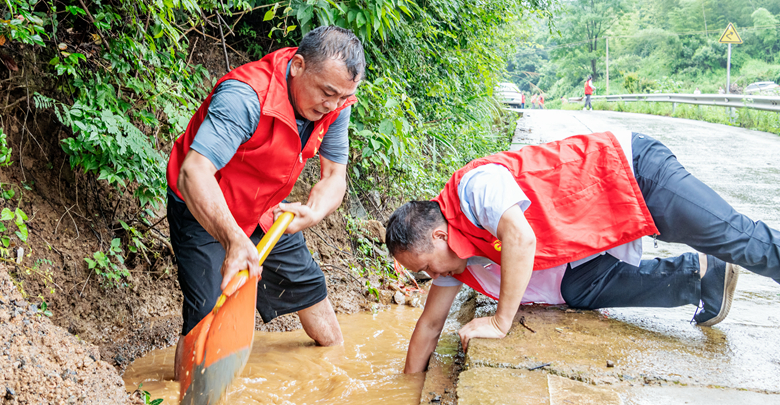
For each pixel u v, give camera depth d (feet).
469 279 9.09
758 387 7.07
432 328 9.06
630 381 7.25
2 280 6.75
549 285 9.73
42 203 9.79
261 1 13.70
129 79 10.30
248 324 5.94
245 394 8.05
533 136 34.24
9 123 9.40
